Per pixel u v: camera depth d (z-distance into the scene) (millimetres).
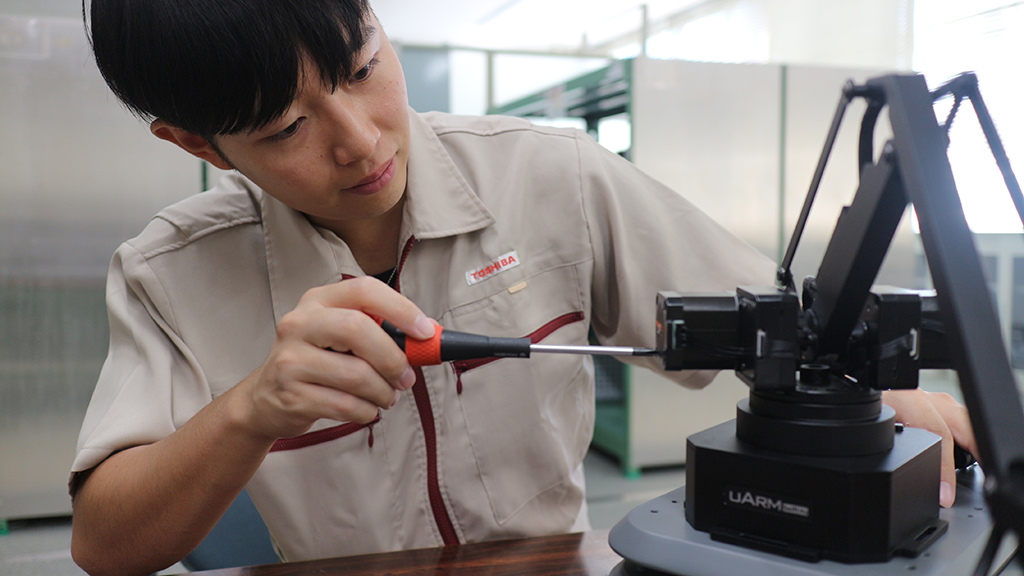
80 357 2438
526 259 825
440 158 797
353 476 775
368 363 506
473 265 800
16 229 2350
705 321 489
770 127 2736
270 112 511
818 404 477
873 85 436
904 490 464
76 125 2369
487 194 821
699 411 2793
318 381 504
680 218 871
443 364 792
